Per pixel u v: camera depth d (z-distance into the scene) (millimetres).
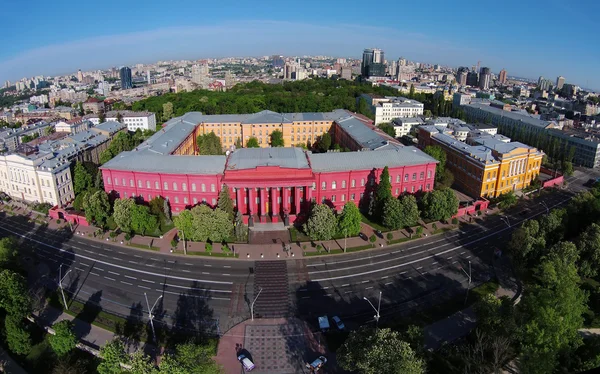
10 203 158875
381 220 137375
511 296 102062
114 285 105250
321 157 147000
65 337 79938
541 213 153125
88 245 125750
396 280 108000
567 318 80375
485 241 130000
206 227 117625
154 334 84875
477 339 83562
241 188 134625
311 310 95875
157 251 121062
